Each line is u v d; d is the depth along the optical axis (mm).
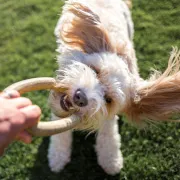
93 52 731
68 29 732
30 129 490
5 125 392
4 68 1078
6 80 1052
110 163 886
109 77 676
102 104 668
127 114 757
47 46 1123
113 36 784
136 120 754
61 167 899
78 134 960
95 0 907
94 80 664
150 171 900
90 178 892
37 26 1169
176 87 668
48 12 1207
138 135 958
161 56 1110
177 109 688
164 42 1146
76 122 634
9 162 912
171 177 894
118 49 747
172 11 1221
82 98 650
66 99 689
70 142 901
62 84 677
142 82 718
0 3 1241
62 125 549
